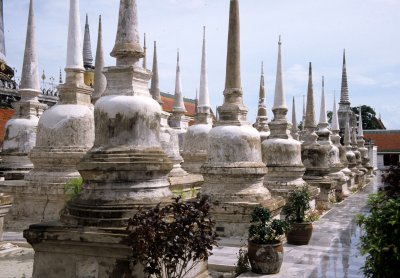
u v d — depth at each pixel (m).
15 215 16.14
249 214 13.88
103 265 8.05
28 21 20.19
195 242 7.20
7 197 12.92
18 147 19.62
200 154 22.83
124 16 9.61
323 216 22.06
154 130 9.32
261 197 14.42
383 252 7.98
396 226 8.02
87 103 17.11
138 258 7.32
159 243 6.98
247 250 12.21
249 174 14.46
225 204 14.10
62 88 16.67
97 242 7.89
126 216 8.23
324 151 24.55
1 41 32.31
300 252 14.01
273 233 11.43
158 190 8.88
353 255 13.61
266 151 19.59
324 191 24.45
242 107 15.33
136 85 9.45
